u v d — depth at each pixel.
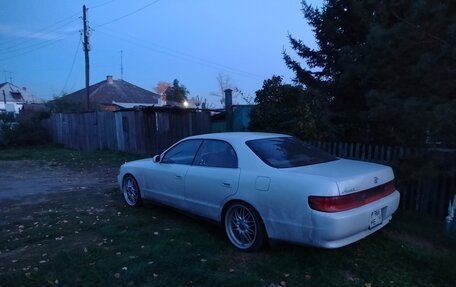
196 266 4.09
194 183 5.16
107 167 12.30
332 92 9.34
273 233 4.17
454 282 3.81
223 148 4.99
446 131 4.67
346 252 4.41
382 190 4.34
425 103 4.72
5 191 8.83
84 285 3.79
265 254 4.41
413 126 5.06
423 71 4.79
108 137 16.45
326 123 8.20
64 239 5.17
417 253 4.41
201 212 5.15
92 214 6.36
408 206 6.25
